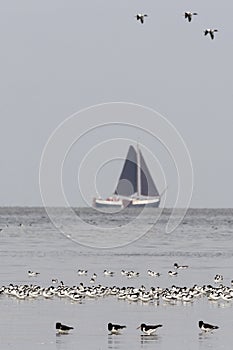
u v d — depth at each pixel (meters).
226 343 98.56
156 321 112.19
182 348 95.88
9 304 127.00
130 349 95.19
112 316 115.81
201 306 126.31
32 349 94.75
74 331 104.75
